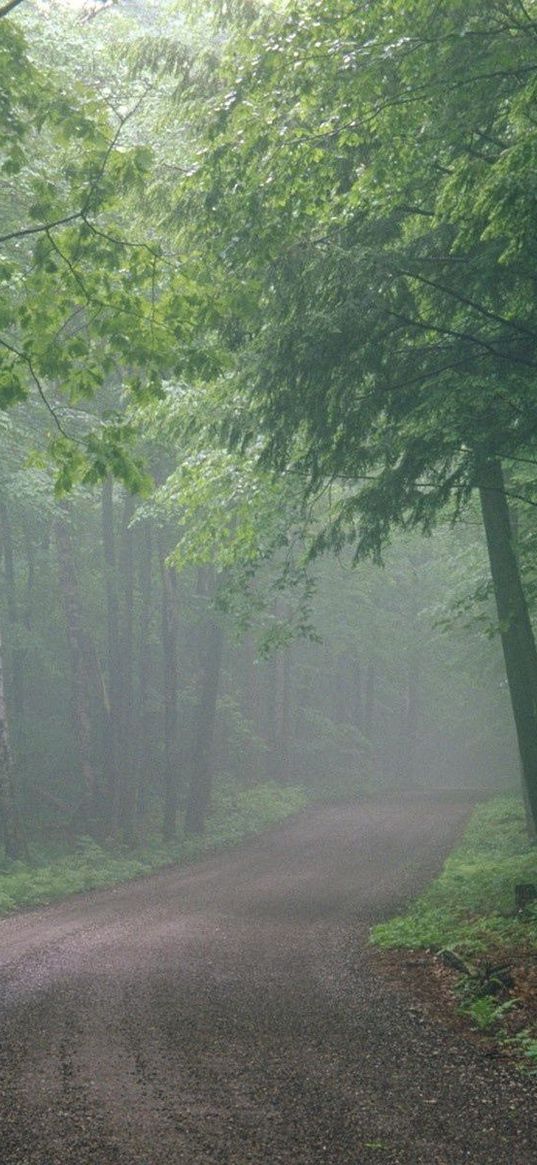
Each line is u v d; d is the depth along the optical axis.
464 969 9.21
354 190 9.52
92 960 10.56
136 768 29.89
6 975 9.74
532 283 9.64
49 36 16.52
